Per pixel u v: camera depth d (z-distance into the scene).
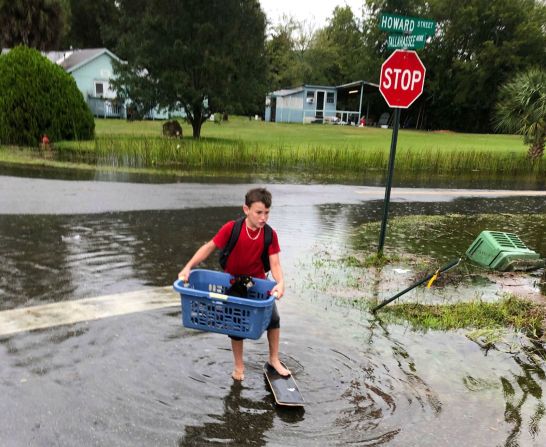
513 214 10.85
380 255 6.68
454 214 10.55
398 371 3.77
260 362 3.77
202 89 20.81
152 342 3.99
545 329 4.68
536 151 18.52
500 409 3.34
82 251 6.36
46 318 4.34
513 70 43.59
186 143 16.66
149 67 20.59
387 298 5.30
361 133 31.39
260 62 21.45
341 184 13.90
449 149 21.06
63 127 17.86
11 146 16.88
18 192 10.06
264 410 3.18
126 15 21.27
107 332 4.13
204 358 3.78
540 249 7.84
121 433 2.89
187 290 3.20
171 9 19.94
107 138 18.73
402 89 6.30
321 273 6.04
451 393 3.51
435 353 4.09
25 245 6.50
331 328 4.45
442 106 47.91
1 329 4.10
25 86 16.91
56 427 2.91
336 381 3.57
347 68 55.59
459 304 5.19
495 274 6.43
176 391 3.34
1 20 24.97
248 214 3.37
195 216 8.79
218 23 20.30
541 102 18.03
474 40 45.09
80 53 37.84
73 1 50.50
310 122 44.38
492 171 18.16
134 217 8.47
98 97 35.97
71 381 3.39
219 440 2.88
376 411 3.24
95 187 11.11
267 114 45.34
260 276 3.60
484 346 4.26
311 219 9.24
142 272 5.68
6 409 3.05
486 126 47.88
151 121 34.78
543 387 3.66
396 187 14.00
